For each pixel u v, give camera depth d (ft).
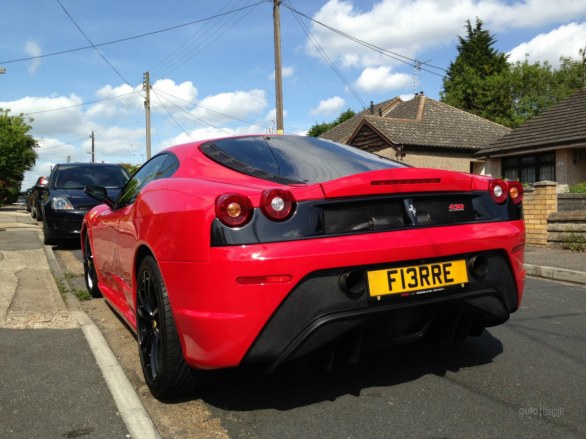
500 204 10.07
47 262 24.85
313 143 11.73
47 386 10.25
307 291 8.07
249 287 7.86
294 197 8.25
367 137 81.56
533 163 63.77
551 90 149.89
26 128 135.54
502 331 13.65
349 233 8.48
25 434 8.32
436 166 77.66
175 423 8.76
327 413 8.93
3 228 42.70
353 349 8.69
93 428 8.51
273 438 8.11
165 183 10.22
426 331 9.30
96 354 12.00
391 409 9.02
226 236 7.97
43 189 33.35
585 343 12.62
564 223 30.25
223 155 10.62
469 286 9.32
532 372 10.68
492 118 140.77
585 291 19.56
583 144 55.36
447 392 9.70
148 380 9.90
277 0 66.64
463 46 163.22
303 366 10.82
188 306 8.43
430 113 86.33
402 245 8.59
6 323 14.65
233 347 7.97
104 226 14.84
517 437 7.97
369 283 8.46
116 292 14.79
